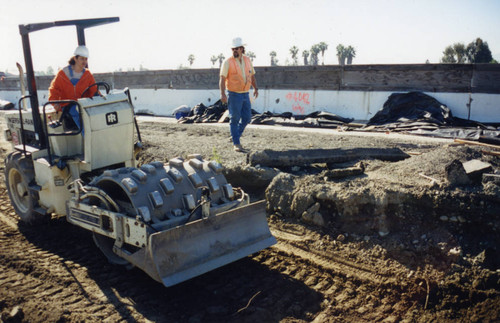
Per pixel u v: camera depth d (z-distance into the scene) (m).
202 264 3.86
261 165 6.43
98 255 4.82
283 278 4.34
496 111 10.83
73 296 3.94
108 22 5.53
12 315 3.54
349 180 5.71
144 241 3.78
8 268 4.48
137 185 4.02
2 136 12.62
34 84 5.19
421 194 4.94
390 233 4.89
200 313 3.73
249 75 7.71
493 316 3.71
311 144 8.32
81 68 5.34
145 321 3.59
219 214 4.05
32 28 4.98
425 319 3.76
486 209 4.62
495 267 4.26
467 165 5.34
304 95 13.64
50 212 5.25
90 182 4.52
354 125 11.13
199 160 4.73
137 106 18.64
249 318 3.66
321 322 3.66
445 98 11.41
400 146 7.81
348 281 4.31
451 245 4.54
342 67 12.85
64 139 5.14
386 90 12.22
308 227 5.32
